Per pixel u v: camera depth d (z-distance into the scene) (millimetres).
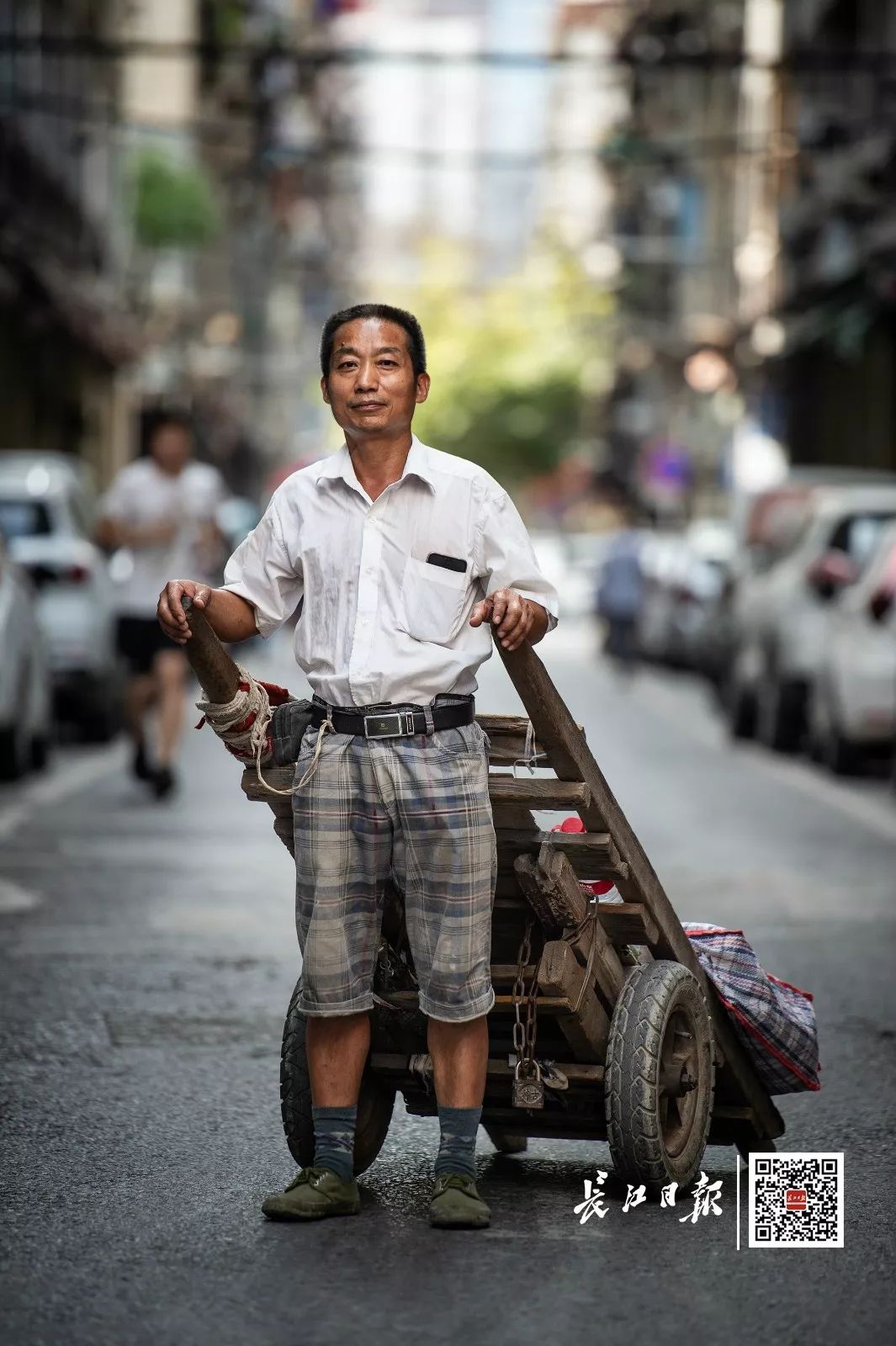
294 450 156250
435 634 8227
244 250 120562
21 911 16203
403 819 8211
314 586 8336
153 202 73750
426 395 8523
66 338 59781
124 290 74812
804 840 21172
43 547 29859
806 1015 9516
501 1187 9148
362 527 8273
